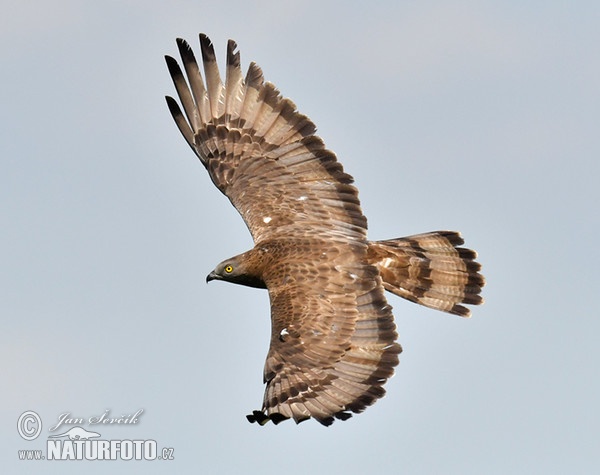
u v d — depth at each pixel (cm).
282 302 2086
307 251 2167
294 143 2344
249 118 2384
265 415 1969
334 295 2083
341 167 2292
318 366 2008
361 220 2255
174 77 2428
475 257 2323
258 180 2327
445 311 2308
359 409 1969
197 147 2398
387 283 2297
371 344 2033
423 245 2323
